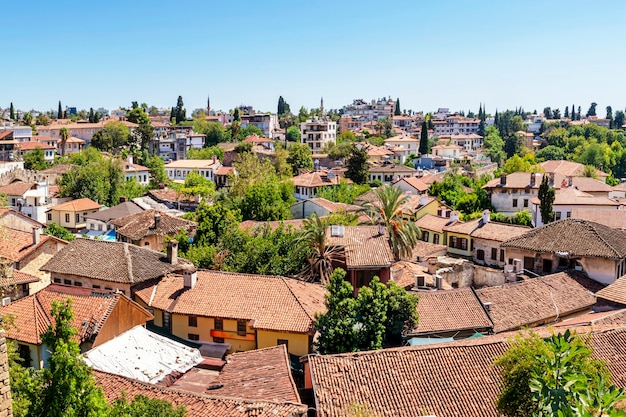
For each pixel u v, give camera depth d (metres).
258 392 27.14
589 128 189.50
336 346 33.53
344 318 34.09
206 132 198.12
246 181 101.12
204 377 31.50
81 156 130.25
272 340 37.91
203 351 37.50
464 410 25.88
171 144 174.62
